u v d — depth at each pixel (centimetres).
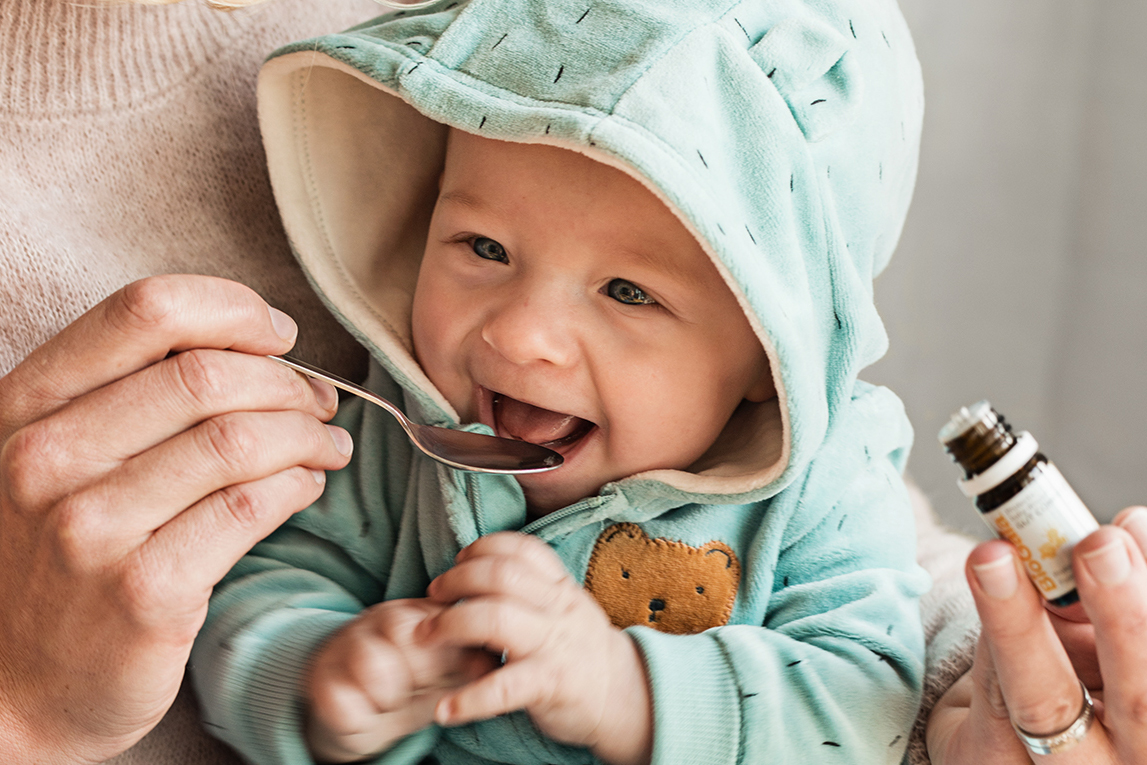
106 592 63
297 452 68
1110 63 201
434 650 76
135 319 64
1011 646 65
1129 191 201
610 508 94
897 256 222
